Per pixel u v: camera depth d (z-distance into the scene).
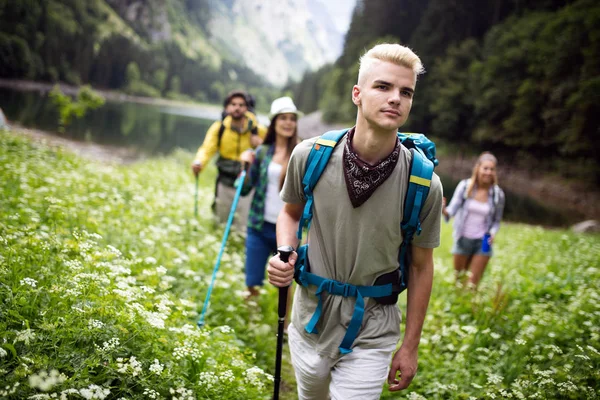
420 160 2.14
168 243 5.35
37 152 10.22
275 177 4.62
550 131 42.66
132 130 41.75
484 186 5.99
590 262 8.23
